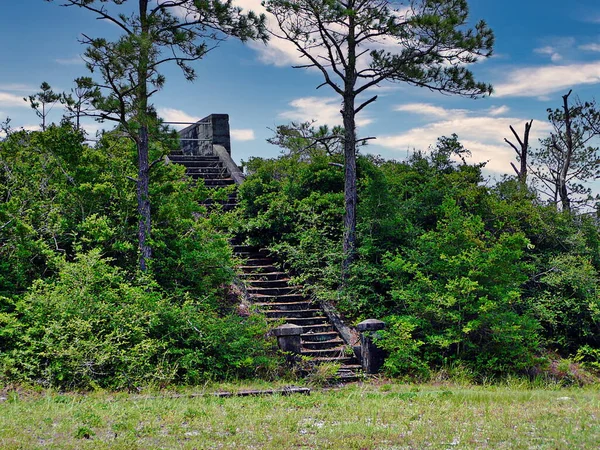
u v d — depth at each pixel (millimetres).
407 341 15414
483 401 11930
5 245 15359
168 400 11180
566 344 18984
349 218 19000
